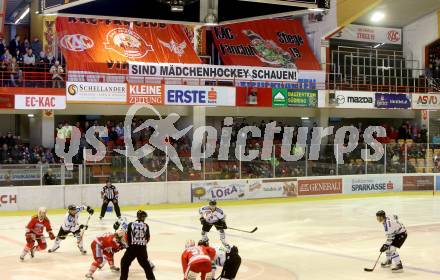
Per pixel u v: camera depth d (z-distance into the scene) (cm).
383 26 4209
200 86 3167
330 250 1773
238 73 3469
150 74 3319
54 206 2577
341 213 2620
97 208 2658
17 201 2516
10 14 3628
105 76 3231
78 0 898
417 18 4169
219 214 1734
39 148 2852
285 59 3844
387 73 4097
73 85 2900
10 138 2966
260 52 3834
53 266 1521
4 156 2761
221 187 2923
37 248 1641
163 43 3566
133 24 3553
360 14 3691
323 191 3194
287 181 3086
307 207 2830
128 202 2712
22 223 2289
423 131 3778
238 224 2289
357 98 3606
